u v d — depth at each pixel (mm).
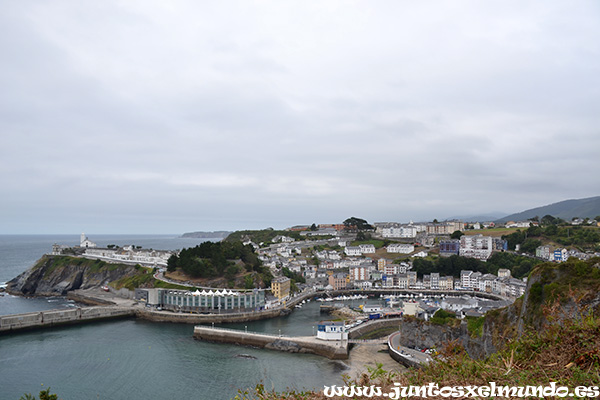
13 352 85000
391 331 107312
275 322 120562
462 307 124688
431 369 14461
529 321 48719
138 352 85312
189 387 64562
